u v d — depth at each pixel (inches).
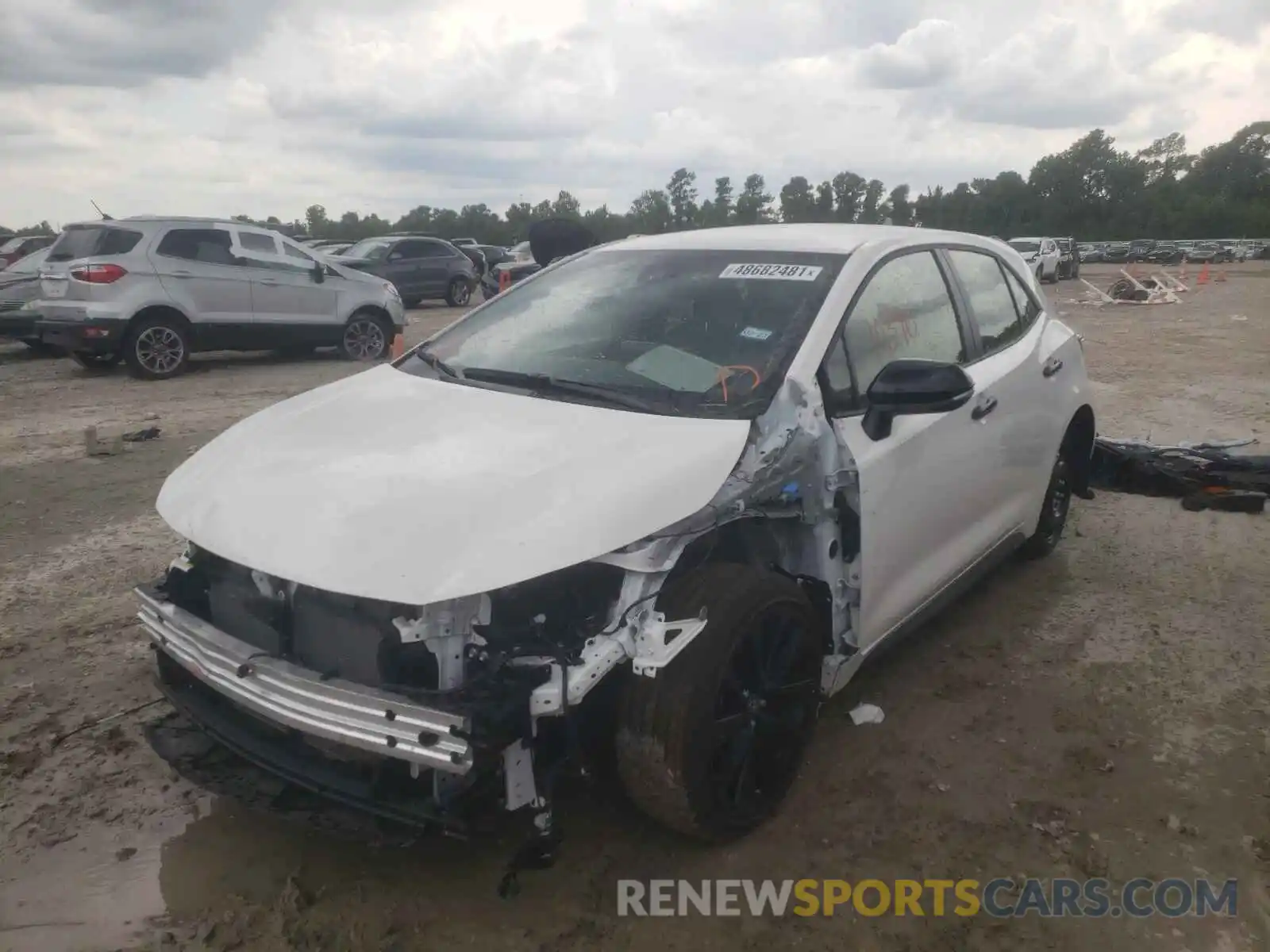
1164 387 436.5
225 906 111.0
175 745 120.8
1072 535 232.4
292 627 109.1
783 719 123.0
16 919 109.1
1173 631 179.9
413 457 116.3
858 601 132.7
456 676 99.0
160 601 120.0
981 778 135.0
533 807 100.6
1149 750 141.9
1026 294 195.9
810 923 108.9
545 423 122.5
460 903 111.2
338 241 1242.6
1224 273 1775.3
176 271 475.5
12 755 139.7
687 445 115.2
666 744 107.7
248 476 118.7
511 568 96.7
